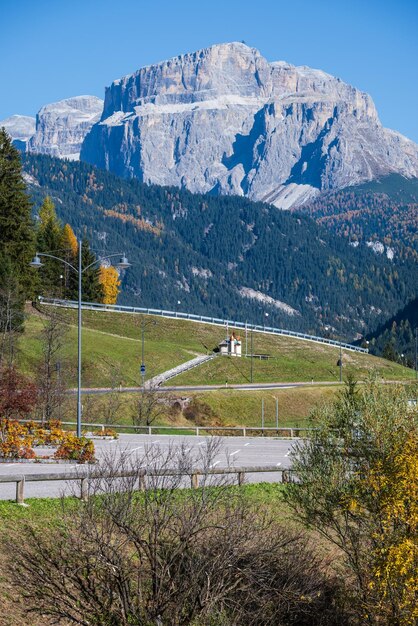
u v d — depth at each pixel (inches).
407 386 1392.7
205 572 1003.9
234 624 1002.7
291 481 1470.2
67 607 1016.2
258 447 2945.4
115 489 1115.9
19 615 1046.4
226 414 5295.3
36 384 3902.6
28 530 1203.2
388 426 1304.1
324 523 1364.4
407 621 1174.3
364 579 1251.8
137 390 5561.0
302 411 5733.3
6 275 5162.4
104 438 3189.0
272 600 1090.1
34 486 1637.6
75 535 1048.2
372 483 1251.8
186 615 1011.3
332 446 1355.8
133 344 7347.4
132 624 983.0
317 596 1151.6
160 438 3329.2
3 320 4670.3
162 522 1010.1
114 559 987.9
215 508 1136.2
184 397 5285.4
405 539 1176.2
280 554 1125.1
